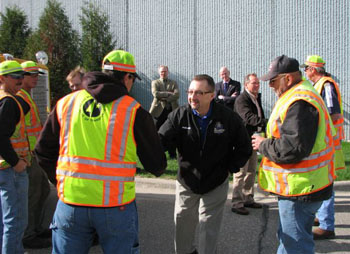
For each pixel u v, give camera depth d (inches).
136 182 251.0
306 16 442.3
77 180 82.1
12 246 121.0
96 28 540.7
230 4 480.7
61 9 569.6
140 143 86.7
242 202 194.2
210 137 116.6
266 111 463.8
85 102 86.1
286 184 103.9
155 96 336.2
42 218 165.6
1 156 113.8
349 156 317.7
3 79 122.0
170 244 157.2
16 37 615.5
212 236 119.0
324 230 159.5
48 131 89.6
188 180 120.3
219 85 289.1
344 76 428.8
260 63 469.7
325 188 104.2
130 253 84.4
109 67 87.5
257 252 148.4
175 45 520.7
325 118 105.9
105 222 81.7
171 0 518.6
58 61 550.0
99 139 82.3
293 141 95.4
